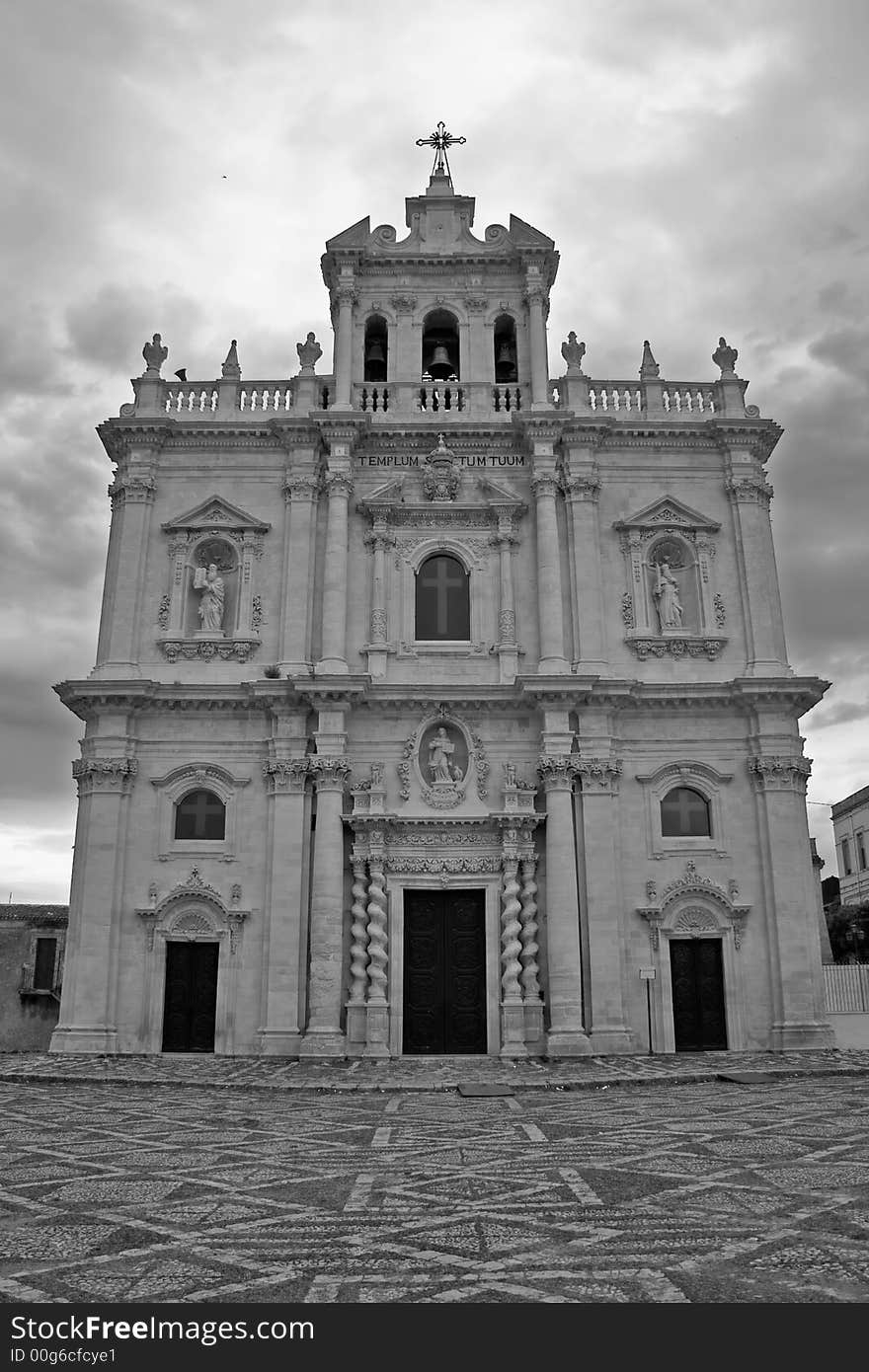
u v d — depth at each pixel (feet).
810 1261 27.58
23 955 121.90
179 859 100.37
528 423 110.01
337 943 96.37
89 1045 94.63
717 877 101.14
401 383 114.83
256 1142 49.03
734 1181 38.42
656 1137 49.37
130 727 102.47
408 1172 40.73
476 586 109.09
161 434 110.63
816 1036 96.17
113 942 97.50
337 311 118.83
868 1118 55.36
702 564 109.50
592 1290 25.31
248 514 109.29
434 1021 98.12
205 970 98.48
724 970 99.35
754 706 103.45
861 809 226.58
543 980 98.17
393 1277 26.53
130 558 107.45
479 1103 64.85
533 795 101.09
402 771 102.42
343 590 106.32
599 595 107.45
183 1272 27.14
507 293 119.24
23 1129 54.24
